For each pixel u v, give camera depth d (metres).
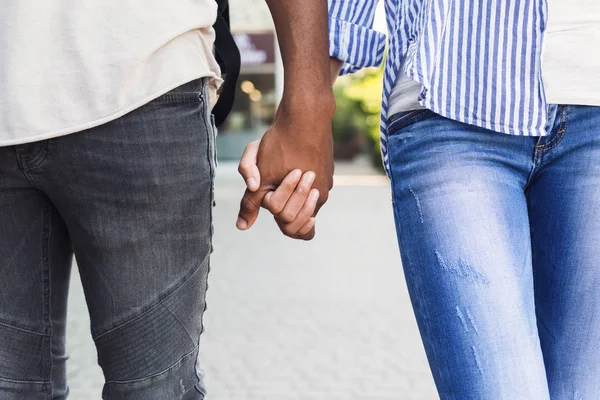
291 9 2.18
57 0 1.81
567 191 2.01
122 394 2.00
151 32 1.85
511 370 1.90
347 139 28.25
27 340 2.02
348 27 2.38
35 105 1.81
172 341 2.00
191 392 2.09
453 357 1.95
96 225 1.91
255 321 6.01
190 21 1.90
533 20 1.99
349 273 7.82
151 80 1.87
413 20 2.15
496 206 1.97
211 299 6.71
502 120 1.98
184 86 1.92
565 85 1.97
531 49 1.98
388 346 5.38
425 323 2.01
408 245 2.05
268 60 26.62
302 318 6.08
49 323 2.04
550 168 2.04
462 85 2.00
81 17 1.82
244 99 26.64
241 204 2.33
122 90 1.84
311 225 2.35
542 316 2.11
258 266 8.20
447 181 1.99
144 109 1.88
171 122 1.90
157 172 1.89
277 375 4.85
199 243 2.00
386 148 2.21
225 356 5.20
